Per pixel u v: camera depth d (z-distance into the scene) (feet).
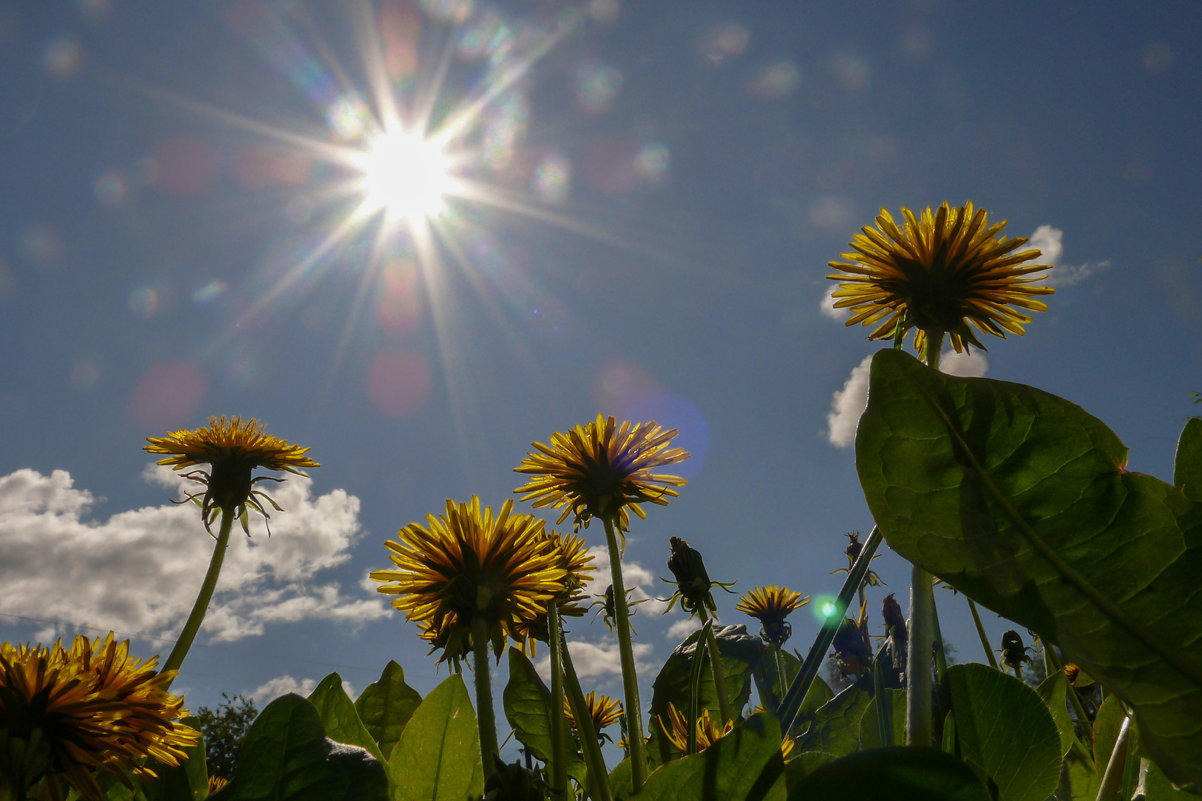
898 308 0.55
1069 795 0.56
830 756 0.40
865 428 0.35
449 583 0.52
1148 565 0.31
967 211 0.52
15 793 0.43
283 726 0.46
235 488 0.98
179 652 0.83
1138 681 0.30
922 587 0.40
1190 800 0.38
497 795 0.43
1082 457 0.33
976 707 0.44
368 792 0.45
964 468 0.34
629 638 0.62
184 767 0.57
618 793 0.58
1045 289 0.50
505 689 0.69
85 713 0.45
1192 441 0.42
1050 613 0.32
